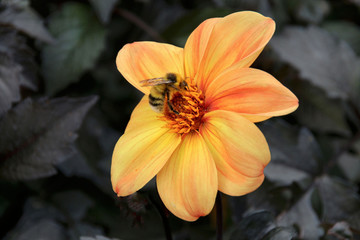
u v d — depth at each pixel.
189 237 0.49
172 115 0.41
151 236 0.49
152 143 0.40
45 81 0.50
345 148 0.51
